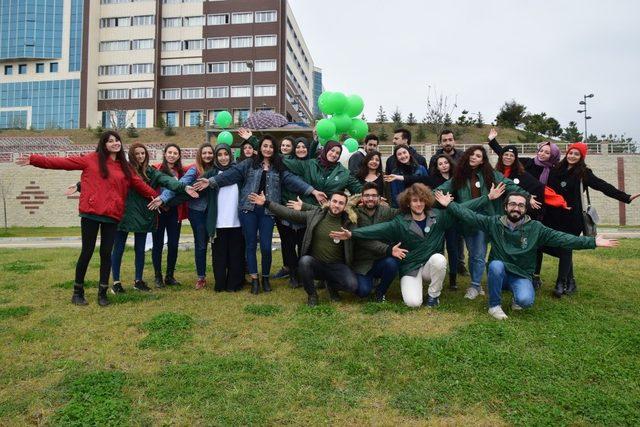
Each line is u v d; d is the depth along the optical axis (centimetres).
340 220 578
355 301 592
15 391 352
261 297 614
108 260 581
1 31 6222
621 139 4859
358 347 419
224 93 5991
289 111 6269
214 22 6038
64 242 1842
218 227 648
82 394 343
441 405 330
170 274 711
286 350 422
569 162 629
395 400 335
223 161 659
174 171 722
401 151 673
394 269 559
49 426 306
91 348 432
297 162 681
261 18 5959
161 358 409
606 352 407
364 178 668
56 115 6153
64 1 6194
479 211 594
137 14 6081
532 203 552
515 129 5544
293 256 693
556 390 343
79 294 585
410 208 564
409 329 467
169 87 6091
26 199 3059
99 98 6150
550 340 435
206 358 405
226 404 329
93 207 557
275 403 329
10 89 6306
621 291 636
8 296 633
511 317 511
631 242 1198
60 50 6188
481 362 386
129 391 350
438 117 5016
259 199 607
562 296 609
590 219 621
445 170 662
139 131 5544
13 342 447
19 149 4422
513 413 317
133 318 518
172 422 309
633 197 602
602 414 313
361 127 925
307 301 583
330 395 342
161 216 698
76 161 562
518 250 525
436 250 563
